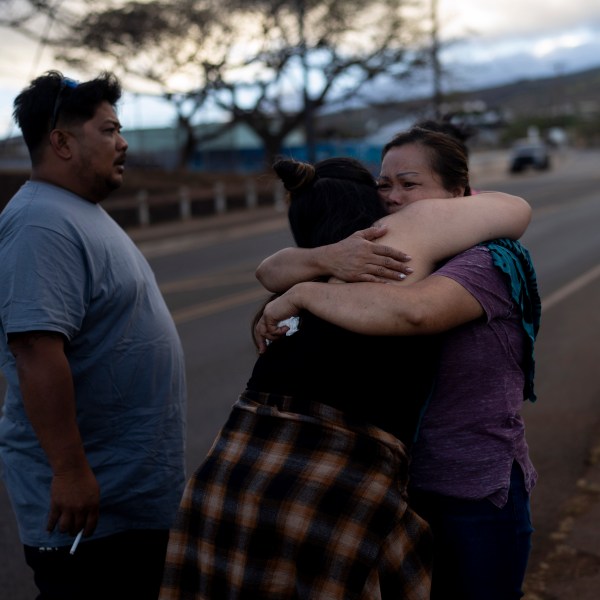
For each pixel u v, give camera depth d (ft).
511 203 7.14
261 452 6.48
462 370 6.81
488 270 6.70
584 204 84.79
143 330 8.35
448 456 6.87
